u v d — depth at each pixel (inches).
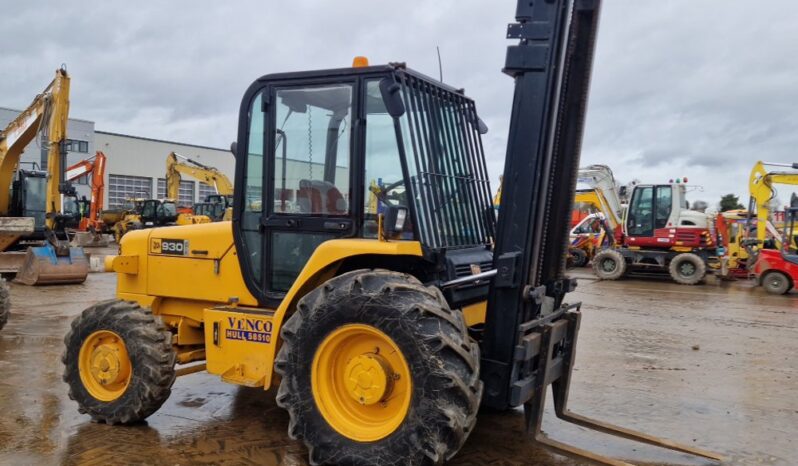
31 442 166.9
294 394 144.4
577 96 154.3
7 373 237.9
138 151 2016.5
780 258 542.0
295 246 168.6
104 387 182.5
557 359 160.9
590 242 815.1
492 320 145.6
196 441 168.4
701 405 209.6
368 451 134.8
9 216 552.4
